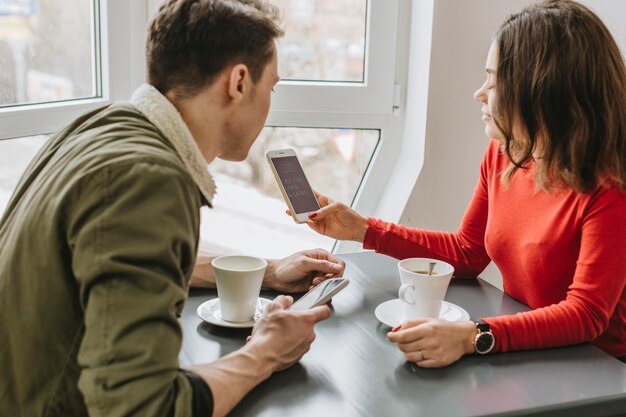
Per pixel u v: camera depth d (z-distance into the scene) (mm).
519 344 1187
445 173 2121
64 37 1824
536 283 1440
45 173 952
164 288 846
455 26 2018
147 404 819
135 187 851
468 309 1377
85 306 856
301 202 1470
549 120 1323
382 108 2135
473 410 992
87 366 830
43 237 879
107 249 833
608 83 1309
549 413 1008
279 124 2104
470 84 2068
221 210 2195
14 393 908
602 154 1304
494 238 1523
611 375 1112
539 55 1319
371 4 2057
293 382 1055
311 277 1420
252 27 1044
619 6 2076
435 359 1116
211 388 930
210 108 1056
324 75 2111
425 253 1591
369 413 976
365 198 2248
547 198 1425
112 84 1914
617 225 1286
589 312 1235
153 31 1044
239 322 1240
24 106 1764
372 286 1454
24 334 895
